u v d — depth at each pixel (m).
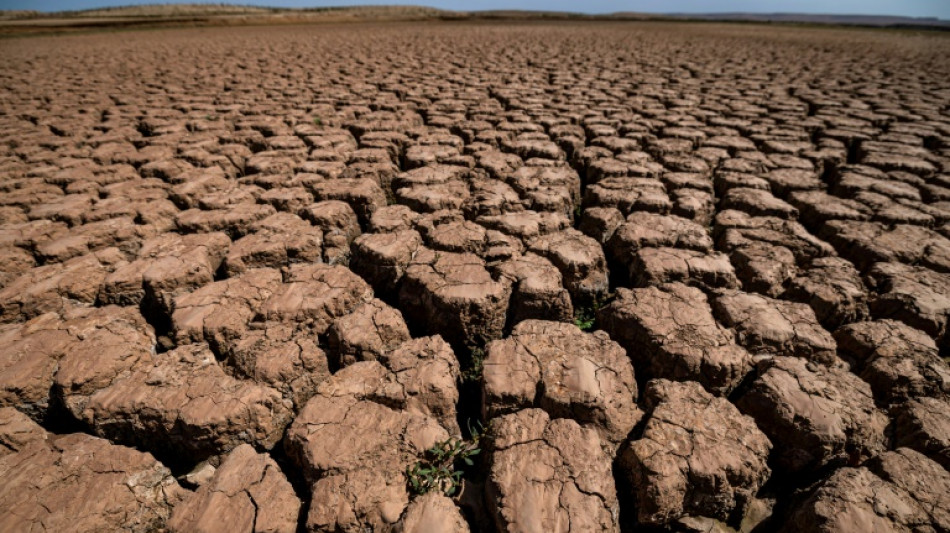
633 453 2.16
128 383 2.45
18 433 2.25
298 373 2.65
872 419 2.35
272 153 6.15
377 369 2.65
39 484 2.00
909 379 2.57
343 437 2.22
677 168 5.79
